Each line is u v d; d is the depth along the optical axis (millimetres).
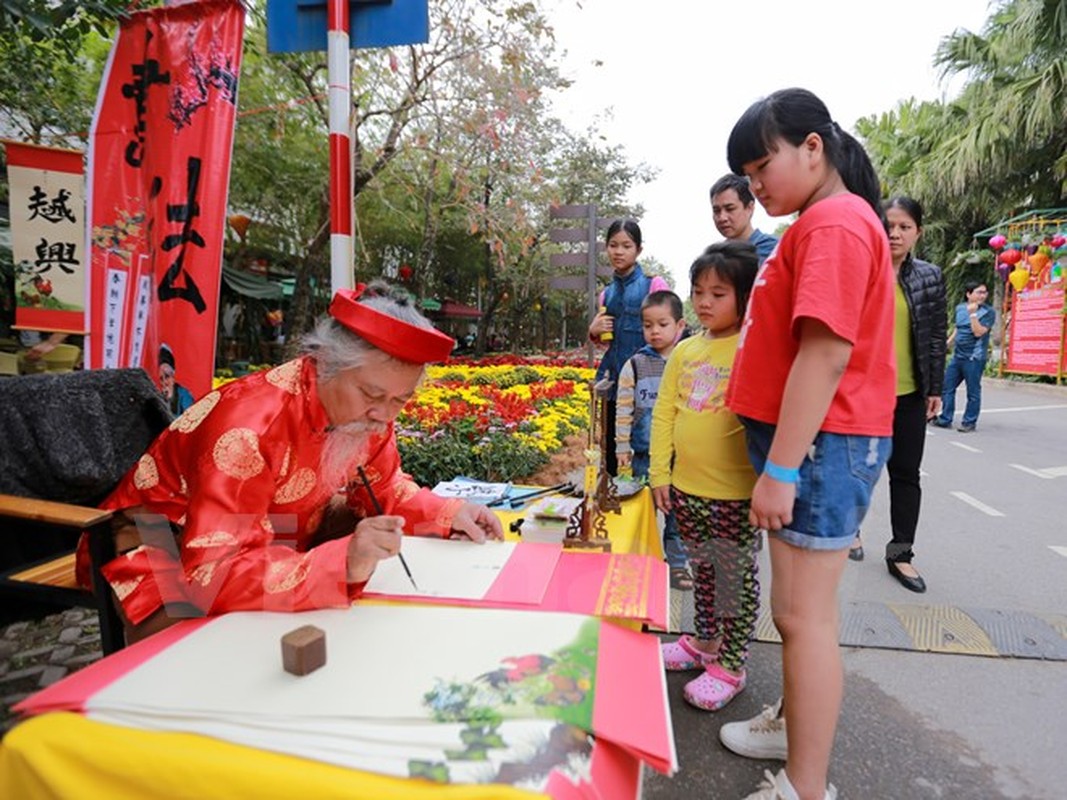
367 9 2750
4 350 6473
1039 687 2461
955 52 14555
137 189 3336
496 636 1166
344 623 1211
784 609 1646
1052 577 3527
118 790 864
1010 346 13914
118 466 2406
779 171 1607
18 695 2396
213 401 1468
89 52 7648
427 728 896
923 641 2783
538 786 792
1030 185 14477
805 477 1573
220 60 3117
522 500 2301
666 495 2398
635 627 1494
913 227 3145
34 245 3566
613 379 3910
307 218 12148
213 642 1138
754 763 2039
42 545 2455
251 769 824
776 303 1628
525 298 20938
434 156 8594
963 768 2023
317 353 1393
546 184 11508
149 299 3377
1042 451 7078
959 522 4555
